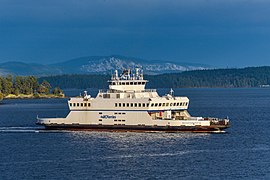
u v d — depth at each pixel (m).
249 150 189.75
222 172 155.12
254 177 149.00
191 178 148.25
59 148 195.38
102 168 160.62
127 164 165.88
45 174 153.88
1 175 153.25
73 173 154.62
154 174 152.75
